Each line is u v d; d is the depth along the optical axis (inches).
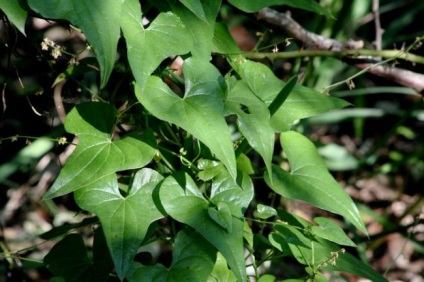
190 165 26.3
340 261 27.1
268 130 25.3
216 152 23.7
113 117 25.6
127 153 24.9
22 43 31.4
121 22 24.0
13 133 39.0
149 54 24.1
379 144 44.8
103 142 25.1
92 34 22.5
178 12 25.6
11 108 38.3
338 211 26.7
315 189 27.1
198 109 24.4
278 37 41.1
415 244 40.8
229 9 42.8
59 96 31.4
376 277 27.0
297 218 27.9
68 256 27.4
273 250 27.5
